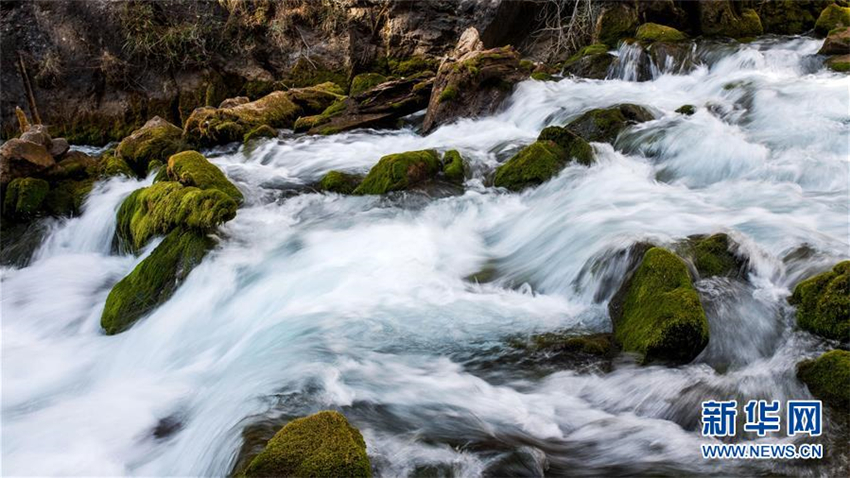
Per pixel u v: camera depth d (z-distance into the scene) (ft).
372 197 27.20
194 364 18.80
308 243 23.93
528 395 14.78
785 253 18.44
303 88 45.91
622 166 27.30
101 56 49.78
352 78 49.11
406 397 14.49
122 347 21.43
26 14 50.16
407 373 15.51
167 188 26.43
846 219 20.54
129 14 48.83
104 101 50.42
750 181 25.07
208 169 27.81
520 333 17.03
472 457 12.35
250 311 20.66
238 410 14.47
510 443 12.94
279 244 24.29
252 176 31.27
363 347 16.63
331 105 42.29
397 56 48.78
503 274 20.80
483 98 36.86
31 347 22.39
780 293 17.02
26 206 31.58
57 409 17.54
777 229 19.79
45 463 14.90
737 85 35.06
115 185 33.63
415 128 38.70
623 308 16.97
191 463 13.75
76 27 49.65
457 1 47.09
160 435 15.53
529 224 23.62
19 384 19.43
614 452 12.94
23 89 50.39
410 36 48.16
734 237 18.43
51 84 50.24
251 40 50.42
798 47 41.42
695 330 14.98
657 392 14.46
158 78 50.31
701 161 26.61
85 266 28.60
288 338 17.44
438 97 36.78
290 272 21.95
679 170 26.94
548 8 48.96
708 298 16.60
